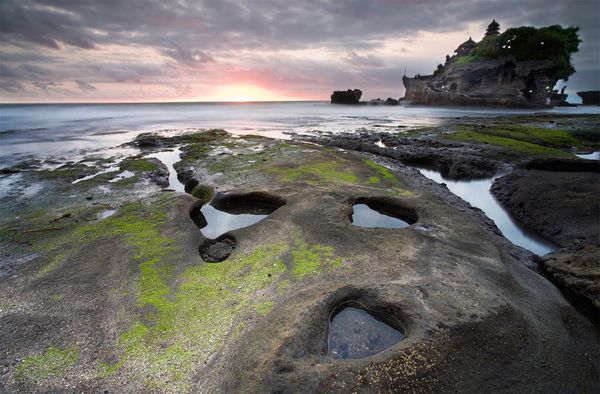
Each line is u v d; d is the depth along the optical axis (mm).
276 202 15578
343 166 21219
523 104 94562
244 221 14539
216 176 19875
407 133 40906
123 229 12609
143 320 7910
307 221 12875
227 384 6230
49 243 11852
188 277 9586
